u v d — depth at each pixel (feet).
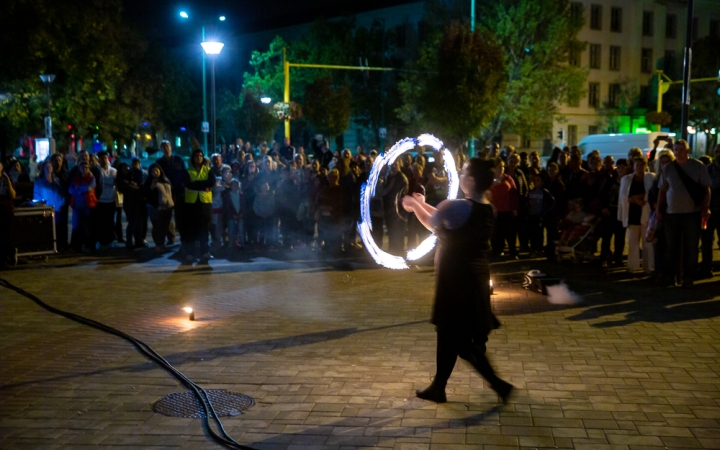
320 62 160.66
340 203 44.93
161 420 16.99
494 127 127.03
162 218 45.70
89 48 97.25
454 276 17.01
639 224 37.11
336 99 122.21
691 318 27.14
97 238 47.88
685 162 32.35
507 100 120.78
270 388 19.24
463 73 82.17
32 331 26.04
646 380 19.67
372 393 18.74
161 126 147.64
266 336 24.90
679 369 20.66
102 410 17.72
